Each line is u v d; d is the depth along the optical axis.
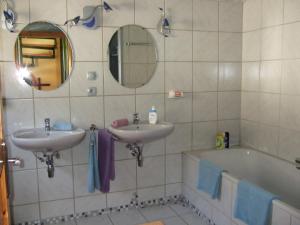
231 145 3.36
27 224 2.74
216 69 3.20
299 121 2.65
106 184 2.66
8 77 2.55
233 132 3.36
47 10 2.58
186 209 3.04
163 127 2.63
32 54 2.58
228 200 2.45
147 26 2.90
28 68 2.59
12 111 2.58
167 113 3.06
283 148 2.84
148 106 2.98
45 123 2.61
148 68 2.94
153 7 2.90
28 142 2.21
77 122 2.77
